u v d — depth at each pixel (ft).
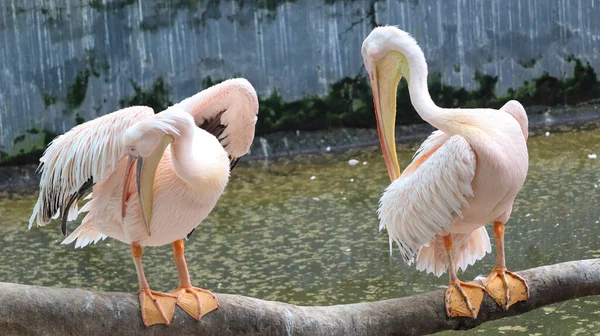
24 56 42.70
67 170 16.62
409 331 16.85
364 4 46.83
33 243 31.99
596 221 30.07
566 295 17.35
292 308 16.81
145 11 44.14
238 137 19.47
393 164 19.66
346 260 28.43
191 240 31.30
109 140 16.31
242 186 38.68
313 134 46.83
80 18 43.34
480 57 48.44
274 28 45.96
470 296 16.98
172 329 15.89
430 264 19.47
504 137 17.31
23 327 14.80
